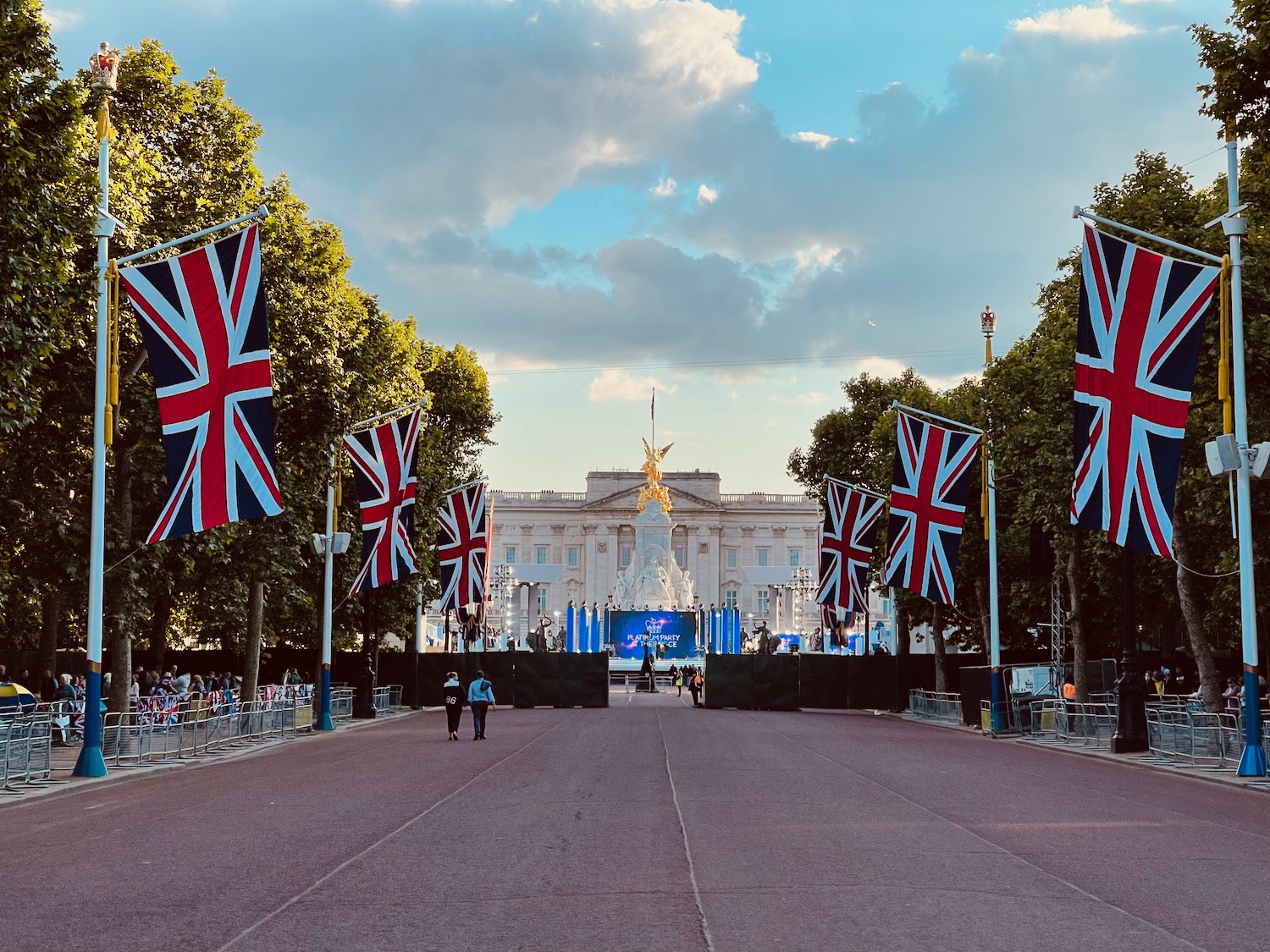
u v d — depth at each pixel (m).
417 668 66.44
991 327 62.38
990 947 10.55
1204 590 51.31
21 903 12.73
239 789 24.58
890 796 22.55
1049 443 43.06
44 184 25.28
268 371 28.61
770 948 10.51
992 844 16.58
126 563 37.44
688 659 120.88
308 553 55.47
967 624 67.81
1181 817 19.97
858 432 81.75
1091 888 13.34
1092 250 28.53
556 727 46.62
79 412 36.09
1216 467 27.81
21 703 34.97
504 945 10.65
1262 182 31.69
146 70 40.12
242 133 42.19
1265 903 12.55
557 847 16.19
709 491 188.50
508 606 147.25
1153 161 40.28
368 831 17.78
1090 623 61.19
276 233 42.25
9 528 38.84
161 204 38.97
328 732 45.53
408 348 59.41
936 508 43.91
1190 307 27.22
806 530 186.38
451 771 27.67
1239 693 41.38
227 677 56.12
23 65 24.91
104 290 28.61
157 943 10.86
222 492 28.08
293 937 11.04
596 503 183.75
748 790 23.41
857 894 12.94
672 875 14.09
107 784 26.72
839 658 66.44
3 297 24.48
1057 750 37.59
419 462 63.25
